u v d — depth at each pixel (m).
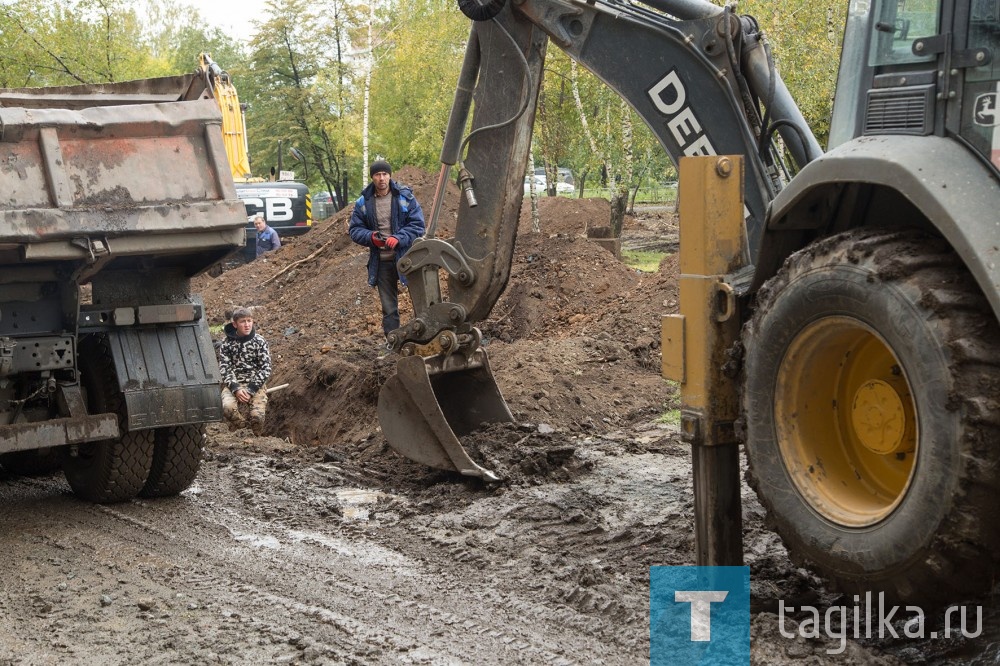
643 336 10.64
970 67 3.72
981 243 3.43
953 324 3.42
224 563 5.44
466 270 6.75
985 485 3.32
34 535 6.04
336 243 16.31
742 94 5.53
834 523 3.88
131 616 4.68
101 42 24.03
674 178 25.78
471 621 4.53
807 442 4.08
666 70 5.70
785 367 4.05
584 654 4.16
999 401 3.32
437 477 6.93
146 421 6.30
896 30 3.99
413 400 6.78
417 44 26.56
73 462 6.83
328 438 9.65
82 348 6.61
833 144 4.40
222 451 8.16
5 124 5.50
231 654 4.22
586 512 5.99
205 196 6.09
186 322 6.60
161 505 6.68
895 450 3.82
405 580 5.10
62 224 5.59
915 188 3.61
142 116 5.93
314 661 4.13
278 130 36.50
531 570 5.14
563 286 12.82
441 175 6.88
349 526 6.09
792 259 4.02
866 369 4.02
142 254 5.96
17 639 4.43
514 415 8.12
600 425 8.38
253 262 17.45
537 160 25.64
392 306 10.05
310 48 35.06
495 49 6.47
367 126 28.94
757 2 17.00
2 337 5.95
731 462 4.42
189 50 60.72
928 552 3.48
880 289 3.62
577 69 19.69
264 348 9.98
